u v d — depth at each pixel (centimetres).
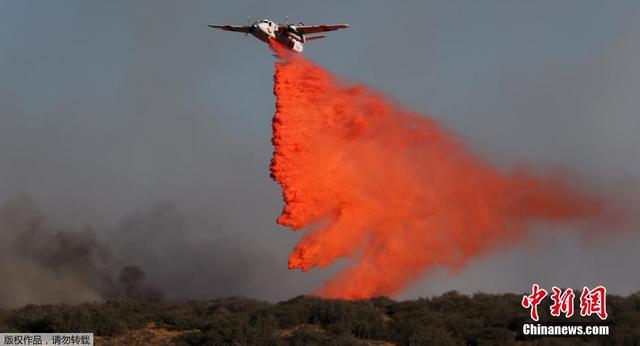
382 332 7194
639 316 7350
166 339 7131
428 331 7031
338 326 7244
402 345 7031
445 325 7281
